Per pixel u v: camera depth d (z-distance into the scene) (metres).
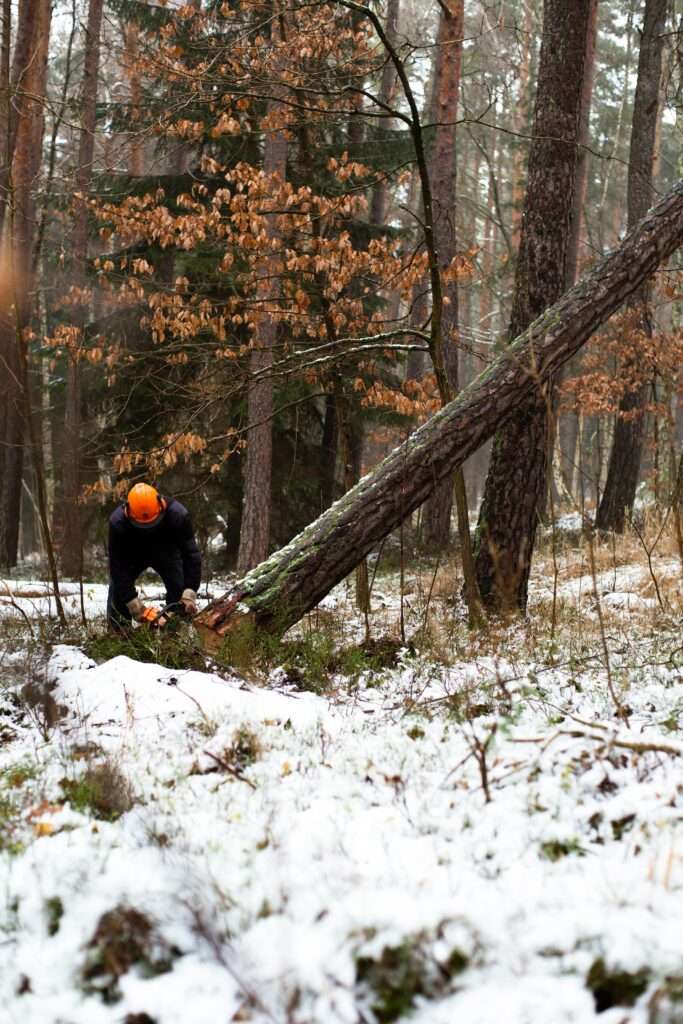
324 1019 2.15
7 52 8.95
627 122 35.75
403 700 5.10
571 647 6.57
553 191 8.99
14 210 8.14
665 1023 2.00
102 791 3.50
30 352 19.66
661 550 11.97
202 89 9.43
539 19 26.09
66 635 7.59
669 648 6.29
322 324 10.98
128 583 6.90
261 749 4.14
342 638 7.32
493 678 5.62
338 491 18.86
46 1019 2.25
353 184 13.93
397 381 15.77
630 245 7.44
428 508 16.70
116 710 5.04
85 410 16.98
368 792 3.47
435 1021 2.12
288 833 3.05
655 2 16.95
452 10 11.52
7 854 3.03
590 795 3.17
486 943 2.27
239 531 17.39
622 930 2.21
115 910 2.49
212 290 14.89
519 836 2.88
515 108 27.47
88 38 16.77
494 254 34.69
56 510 18.64
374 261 9.82
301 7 8.13
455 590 10.55
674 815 2.88
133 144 10.67
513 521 8.97
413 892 2.51
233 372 10.04
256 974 2.30
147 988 2.30
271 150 13.23
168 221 9.84
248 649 6.21
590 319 7.34
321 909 2.47
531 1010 2.09
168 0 14.24
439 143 15.33
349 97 10.34
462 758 3.77
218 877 2.78
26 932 2.58
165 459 9.33
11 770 4.02
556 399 10.25
